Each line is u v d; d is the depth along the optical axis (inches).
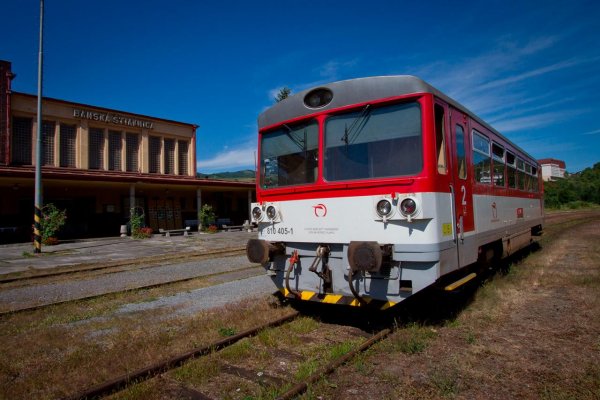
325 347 195.6
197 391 154.4
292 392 146.4
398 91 213.2
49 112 989.8
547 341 199.2
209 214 1092.5
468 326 222.5
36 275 419.2
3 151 914.7
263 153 271.7
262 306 265.6
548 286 316.8
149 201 1143.6
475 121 283.3
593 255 468.8
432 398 145.9
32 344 211.3
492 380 158.7
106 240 857.5
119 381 157.5
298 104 249.3
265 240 250.7
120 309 286.4
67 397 146.4
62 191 977.5
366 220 212.5
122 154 1130.7
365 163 219.1
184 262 515.8
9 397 152.9
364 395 148.9
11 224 894.4
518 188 412.8
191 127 1305.4
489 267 318.0
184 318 254.1
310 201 235.8
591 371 163.2
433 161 203.6
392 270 207.6
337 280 227.8
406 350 187.9
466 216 244.7
